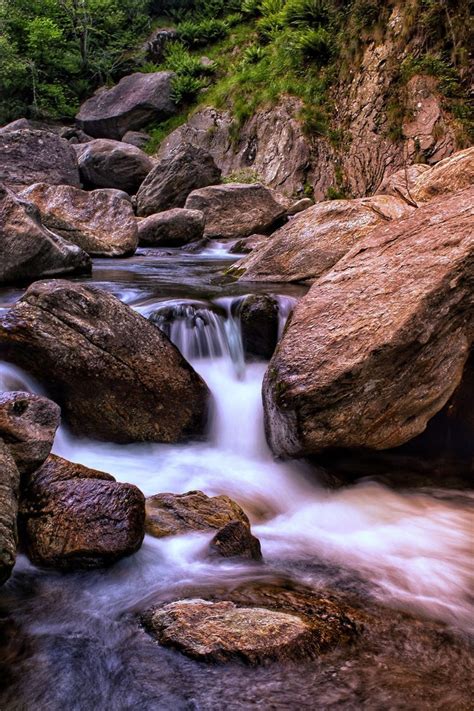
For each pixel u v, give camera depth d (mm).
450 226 5266
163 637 2990
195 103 26672
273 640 2908
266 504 4754
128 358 5344
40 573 3561
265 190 15281
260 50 25297
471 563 4012
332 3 21406
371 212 8211
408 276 4996
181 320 6406
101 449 5270
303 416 4668
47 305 5203
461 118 16812
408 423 5012
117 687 2756
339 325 4957
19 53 29656
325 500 4961
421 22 17781
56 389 5246
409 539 4336
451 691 2758
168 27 32219
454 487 5254
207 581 3525
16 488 3580
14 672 2865
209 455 5496
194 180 17062
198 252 12750
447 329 4871
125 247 11258
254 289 7590
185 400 5539
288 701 2656
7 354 5184
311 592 3496
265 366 6488
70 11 30781
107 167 20422
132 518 3617
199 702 2658
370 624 3221
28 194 10961
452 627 3262
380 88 18609
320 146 19875
